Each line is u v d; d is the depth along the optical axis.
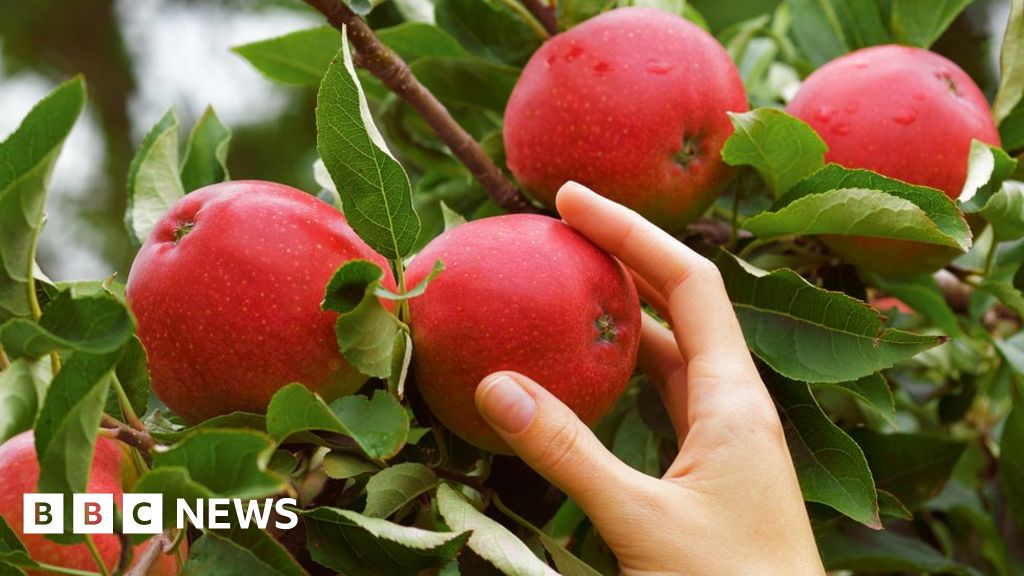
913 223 0.56
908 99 0.60
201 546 0.50
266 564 0.49
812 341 0.57
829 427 0.56
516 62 0.66
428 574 0.54
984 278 0.64
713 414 0.54
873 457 0.66
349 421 0.50
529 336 0.52
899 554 0.68
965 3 0.67
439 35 0.67
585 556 0.64
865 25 0.69
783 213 0.58
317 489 0.55
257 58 0.69
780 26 0.82
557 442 0.52
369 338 0.51
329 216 0.53
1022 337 0.68
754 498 0.52
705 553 0.52
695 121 0.59
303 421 0.49
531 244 0.53
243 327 0.51
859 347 0.56
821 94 0.62
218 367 0.52
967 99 0.61
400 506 0.52
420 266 0.54
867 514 0.55
